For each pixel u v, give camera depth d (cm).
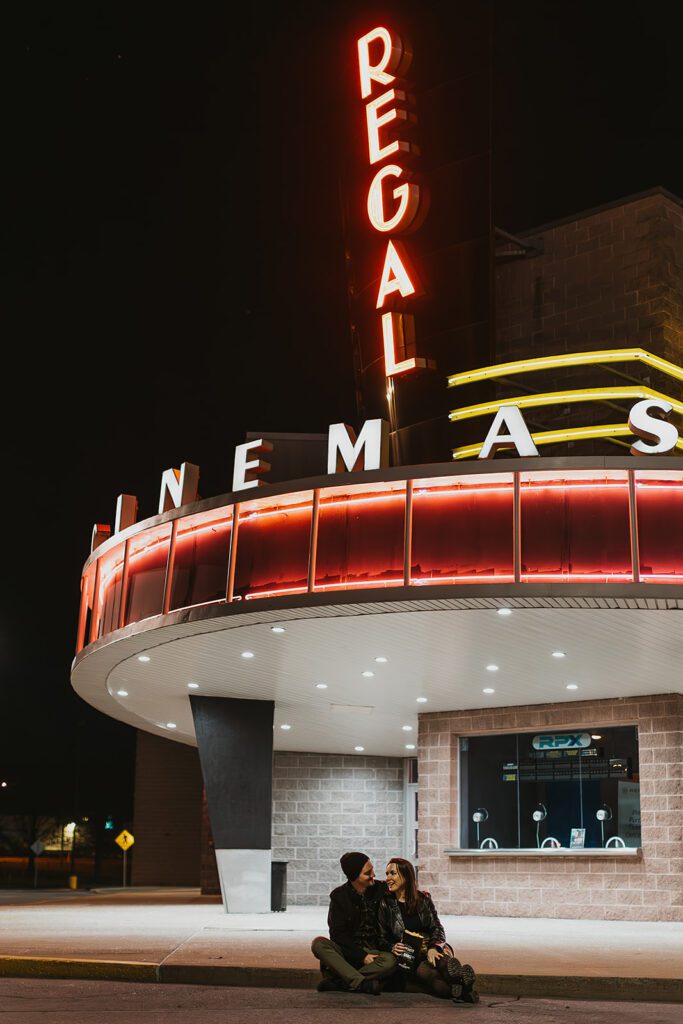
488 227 2656
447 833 2747
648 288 2712
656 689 2452
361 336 2848
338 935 1119
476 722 2769
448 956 1069
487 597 1714
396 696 2612
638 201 2767
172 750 5719
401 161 2812
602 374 2717
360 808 3462
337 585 1806
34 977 1270
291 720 2934
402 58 2845
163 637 2056
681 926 2175
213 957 1322
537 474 1758
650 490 1725
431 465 1789
